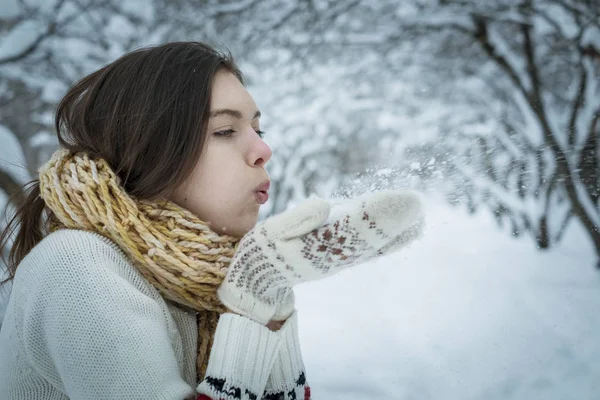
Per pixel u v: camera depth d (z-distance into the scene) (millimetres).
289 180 5074
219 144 1049
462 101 4922
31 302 899
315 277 950
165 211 1007
